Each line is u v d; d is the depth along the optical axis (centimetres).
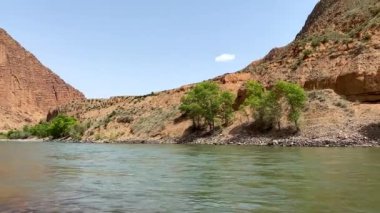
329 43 9319
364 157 3678
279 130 7125
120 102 15975
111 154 5172
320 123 6756
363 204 1484
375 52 7631
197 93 8869
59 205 1545
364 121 6353
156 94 13962
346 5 11481
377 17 9162
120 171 2856
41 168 3150
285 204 1520
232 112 8706
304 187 1906
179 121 10156
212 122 8894
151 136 10306
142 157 4397
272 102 7244
